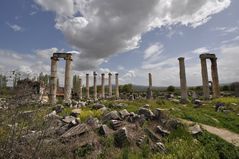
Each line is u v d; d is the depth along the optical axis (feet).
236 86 110.11
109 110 49.96
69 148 25.34
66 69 96.68
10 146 18.07
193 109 60.85
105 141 28.27
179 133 32.99
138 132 32.27
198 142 30.58
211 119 44.73
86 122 33.94
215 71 111.65
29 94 20.57
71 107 60.64
